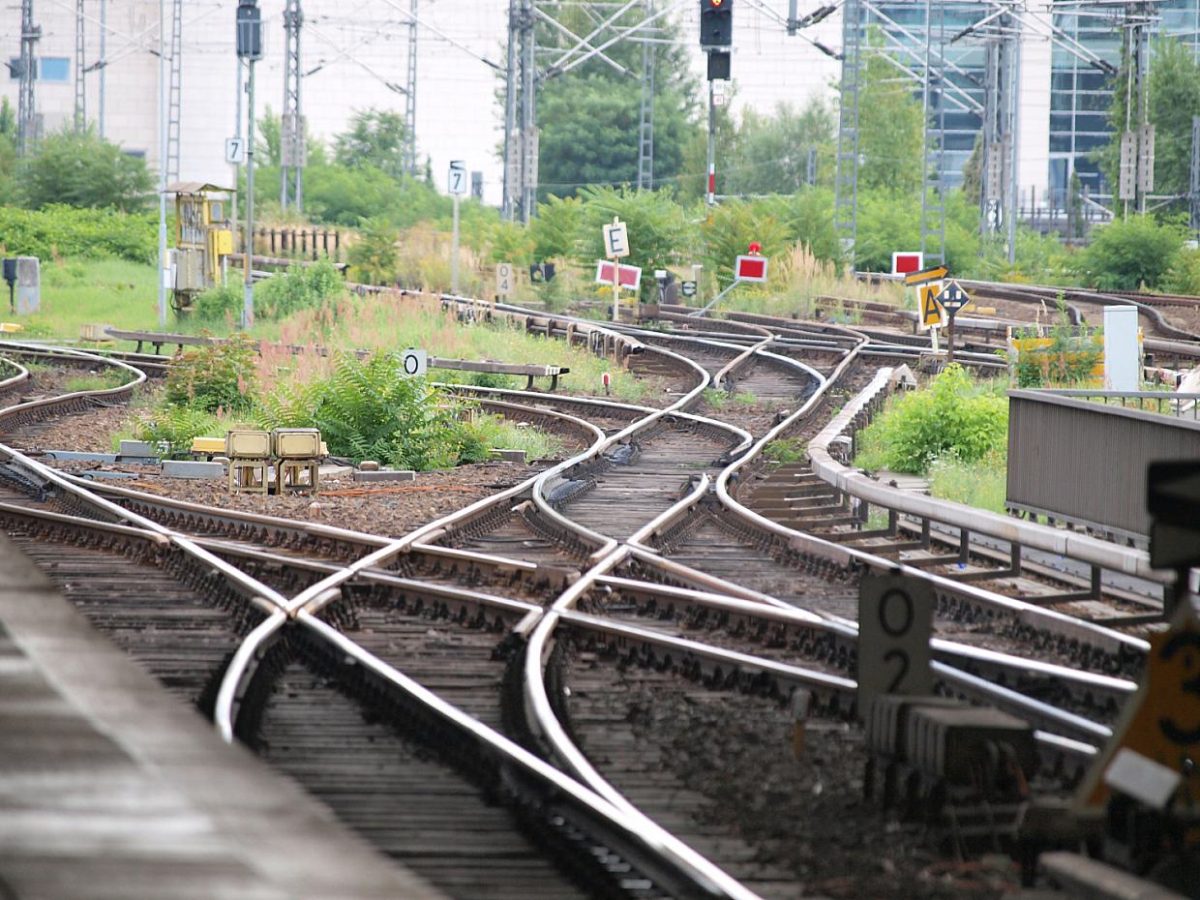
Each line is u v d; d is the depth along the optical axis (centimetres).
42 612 2108
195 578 5081
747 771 3167
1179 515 2389
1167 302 18988
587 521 6812
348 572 5075
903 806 2838
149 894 1141
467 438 9300
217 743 1575
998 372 13012
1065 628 4334
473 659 4191
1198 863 2352
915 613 3006
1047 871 2388
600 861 2514
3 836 1263
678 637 4403
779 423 10356
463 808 2877
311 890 1183
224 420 9988
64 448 9238
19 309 17500
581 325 15288
